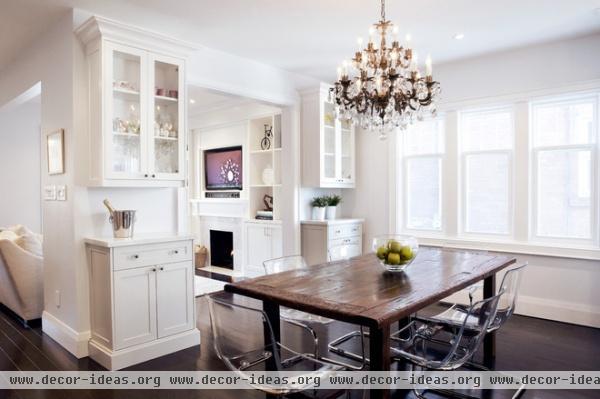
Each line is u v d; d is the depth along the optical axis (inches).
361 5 118.6
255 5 118.4
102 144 114.1
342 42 148.0
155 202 139.6
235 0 115.3
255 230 231.3
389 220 194.9
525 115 157.0
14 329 144.0
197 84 149.0
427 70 100.5
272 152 224.8
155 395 98.3
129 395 98.3
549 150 155.0
